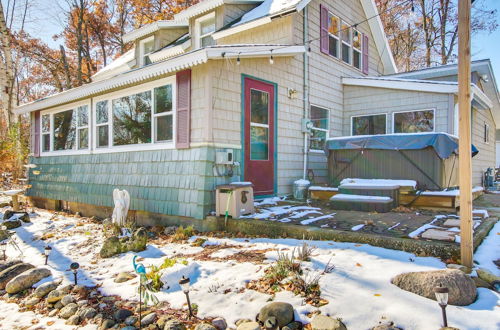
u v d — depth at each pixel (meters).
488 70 9.07
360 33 11.15
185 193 5.89
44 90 25.34
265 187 7.09
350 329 2.36
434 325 2.28
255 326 2.45
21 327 3.09
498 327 2.22
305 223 4.76
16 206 8.61
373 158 6.88
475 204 7.22
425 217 5.12
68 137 9.19
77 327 2.97
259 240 4.59
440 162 6.15
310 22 8.70
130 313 3.02
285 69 7.75
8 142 13.47
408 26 20.86
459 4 3.15
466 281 2.65
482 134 11.09
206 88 5.76
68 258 4.93
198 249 4.55
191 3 20.03
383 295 2.70
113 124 7.68
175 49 10.61
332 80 9.64
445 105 8.29
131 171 7.05
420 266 3.15
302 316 2.56
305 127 8.17
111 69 13.72
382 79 9.27
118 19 22.38
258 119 6.93
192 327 2.65
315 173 8.80
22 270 4.41
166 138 6.46
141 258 4.46
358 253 3.59
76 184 8.64
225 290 3.11
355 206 5.88
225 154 5.85
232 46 5.82
